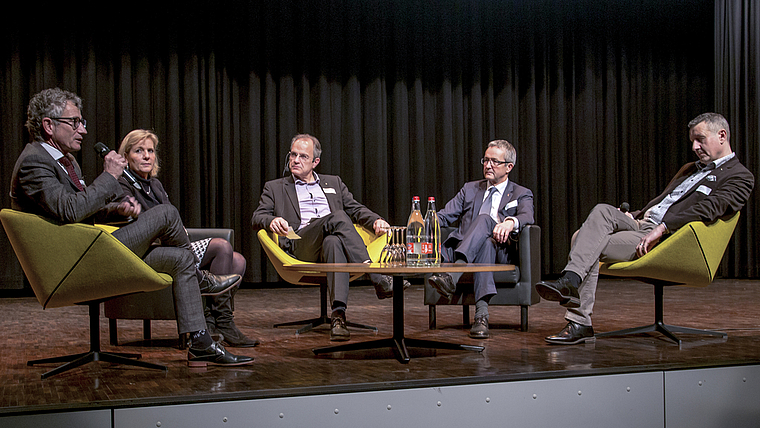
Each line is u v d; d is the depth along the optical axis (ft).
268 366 6.44
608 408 5.90
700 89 22.36
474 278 8.80
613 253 7.84
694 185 8.22
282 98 18.65
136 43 17.43
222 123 18.10
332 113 19.17
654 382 6.05
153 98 17.66
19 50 16.53
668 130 22.16
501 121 20.86
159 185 8.60
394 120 19.76
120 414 4.85
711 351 6.99
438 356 6.95
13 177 5.94
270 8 18.52
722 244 7.79
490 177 9.96
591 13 21.48
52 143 6.26
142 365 6.27
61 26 16.88
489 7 20.79
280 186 10.21
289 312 12.17
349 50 19.25
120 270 6.00
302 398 5.19
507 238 8.77
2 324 10.47
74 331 9.57
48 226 5.85
